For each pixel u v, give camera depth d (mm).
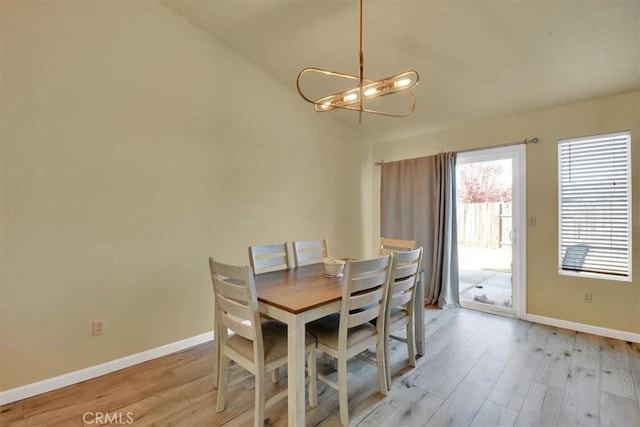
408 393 2035
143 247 2514
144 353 2514
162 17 2621
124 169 2414
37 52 2037
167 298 2650
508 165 3453
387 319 2104
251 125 3275
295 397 1570
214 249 2969
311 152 3887
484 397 1986
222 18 2727
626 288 2785
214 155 2973
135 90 2473
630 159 2754
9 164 1950
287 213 3629
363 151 4609
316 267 2635
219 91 3010
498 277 3574
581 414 1813
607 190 2906
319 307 1662
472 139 3686
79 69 2205
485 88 3016
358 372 2307
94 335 2275
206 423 1769
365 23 2496
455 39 2492
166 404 1941
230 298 1791
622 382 2127
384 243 3066
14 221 1971
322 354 2590
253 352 1697
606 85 2707
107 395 2037
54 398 2002
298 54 3062
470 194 3795
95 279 2281
